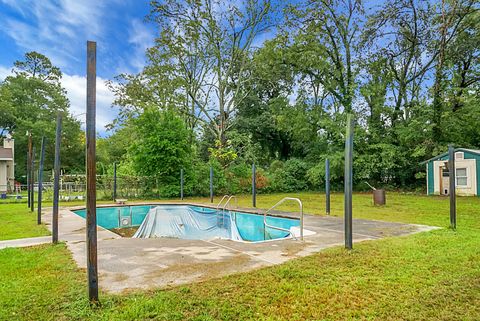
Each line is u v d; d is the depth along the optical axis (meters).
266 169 23.38
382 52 20.02
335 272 3.77
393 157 19.25
